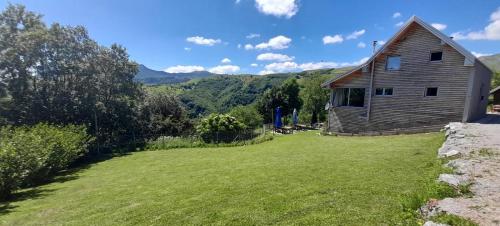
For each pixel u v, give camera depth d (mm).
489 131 11656
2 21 24531
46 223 7254
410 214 4664
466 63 16125
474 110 18031
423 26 17344
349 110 21312
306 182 7906
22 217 8133
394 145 13047
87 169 18312
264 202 6574
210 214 6215
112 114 29484
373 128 20016
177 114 37031
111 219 6668
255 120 38938
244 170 10977
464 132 11477
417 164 8609
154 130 32562
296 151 14836
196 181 9969
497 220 3732
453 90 16750
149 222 6145
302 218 5391
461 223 3684
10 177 11328
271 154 14992
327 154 12500
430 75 17562
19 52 23797
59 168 17281
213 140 26531
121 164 18844
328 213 5461
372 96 20016
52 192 11836
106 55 29078
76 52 27375
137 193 9281
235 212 6160
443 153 8727
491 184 5133
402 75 18625
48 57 26000
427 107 17734
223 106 87875
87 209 7988
